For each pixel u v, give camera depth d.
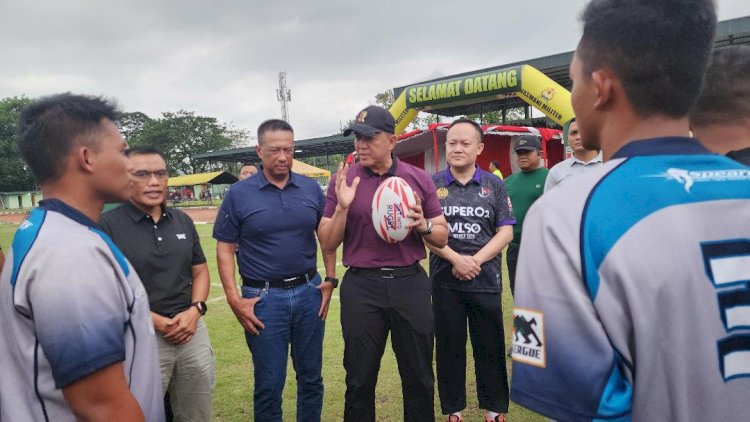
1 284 1.23
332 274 3.19
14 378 1.21
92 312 1.16
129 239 2.51
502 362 3.21
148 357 1.36
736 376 0.81
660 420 0.79
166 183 2.65
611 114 0.95
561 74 22.14
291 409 3.46
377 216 2.53
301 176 3.15
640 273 0.78
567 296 0.82
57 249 1.17
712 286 0.80
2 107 62.09
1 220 29.84
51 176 1.33
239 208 2.94
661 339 0.78
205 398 2.71
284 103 60.09
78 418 1.17
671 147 0.89
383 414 3.30
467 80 13.54
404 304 2.62
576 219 0.85
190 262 2.73
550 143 17.62
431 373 2.71
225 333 5.10
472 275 3.03
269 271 2.91
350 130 2.65
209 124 70.44
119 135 1.42
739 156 1.11
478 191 3.26
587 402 0.80
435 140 15.20
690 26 0.86
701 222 0.81
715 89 1.17
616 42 0.89
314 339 3.05
